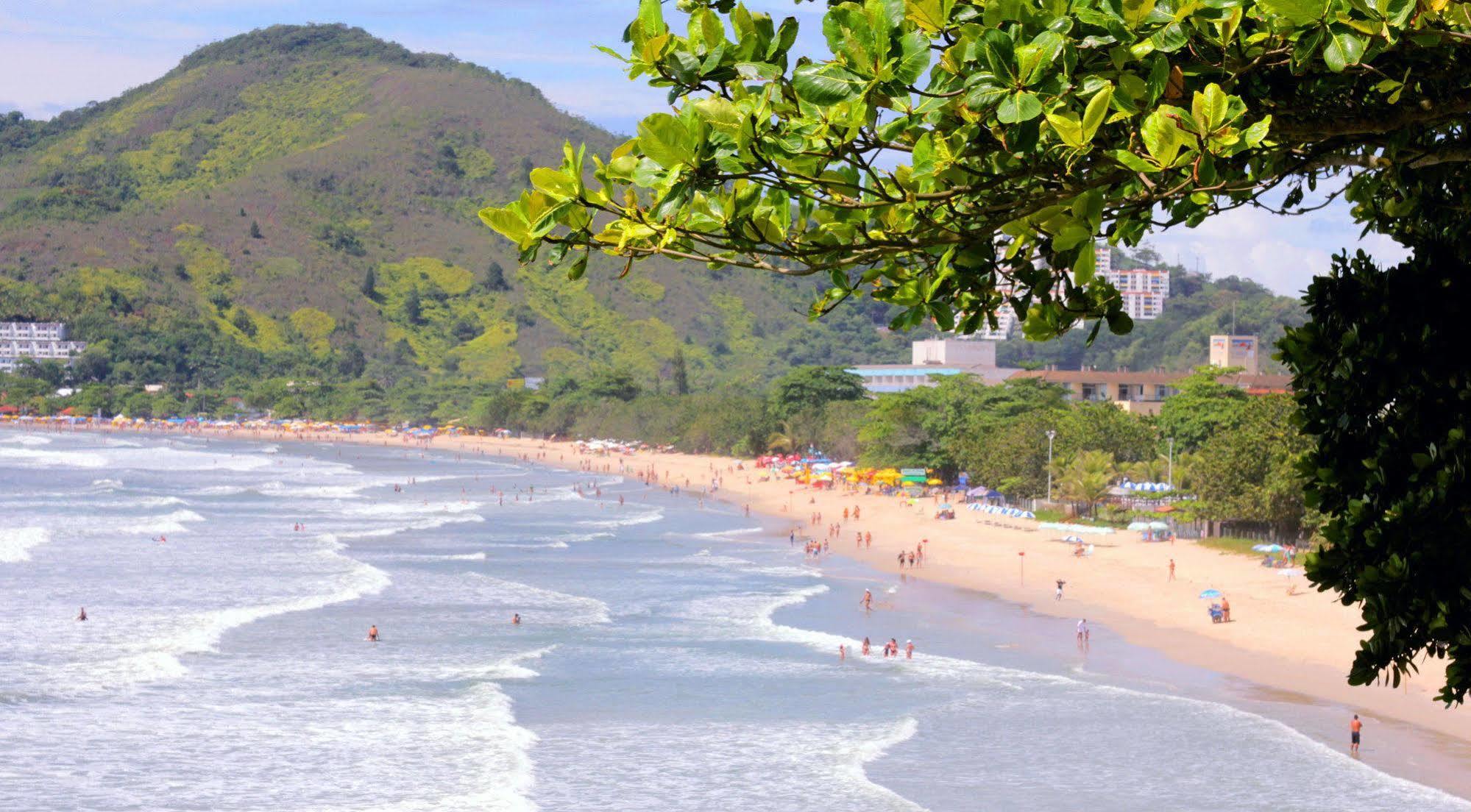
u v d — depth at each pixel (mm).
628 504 144125
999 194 5531
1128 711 48406
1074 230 5121
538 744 44406
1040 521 106812
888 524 113625
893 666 56906
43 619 65312
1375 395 6184
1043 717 47812
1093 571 82250
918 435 142500
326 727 46344
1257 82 5363
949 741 44781
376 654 58719
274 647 60094
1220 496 82938
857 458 169500
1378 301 6191
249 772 41062
